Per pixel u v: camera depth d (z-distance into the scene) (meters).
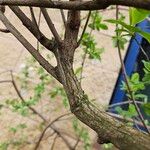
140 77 3.67
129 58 3.68
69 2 0.75
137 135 0.79
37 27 1.21
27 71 3.50
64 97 3.23
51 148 3.46
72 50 1.12
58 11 3.58
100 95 3.63
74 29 1.15
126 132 0.80
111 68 3.66
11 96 3.68
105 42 3.66
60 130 3.59
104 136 0.83
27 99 3.57
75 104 0.92
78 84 1.00
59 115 3.62
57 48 1.13
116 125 0.84
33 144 3.59
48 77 3.42
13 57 3.74
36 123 3.64
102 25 2.55
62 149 3.61
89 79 3.63
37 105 3.64
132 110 2.30
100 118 0.87
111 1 0.67
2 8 1.34
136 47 3.66
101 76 3.65
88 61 3.61
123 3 0.64
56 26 3.57
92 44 2.54
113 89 3.64
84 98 0.93
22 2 0.81
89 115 0.89
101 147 3.48
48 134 3.61
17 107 3.20
